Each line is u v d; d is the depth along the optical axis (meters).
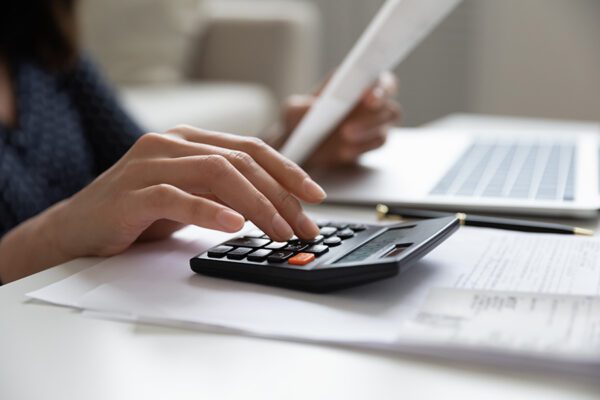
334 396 0.31
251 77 2.40
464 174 0.76
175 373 0.34
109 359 0.35
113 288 0.44
